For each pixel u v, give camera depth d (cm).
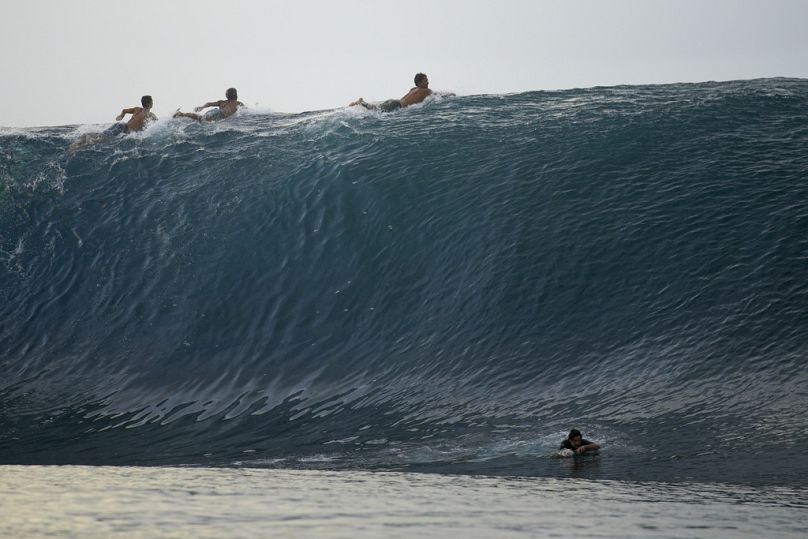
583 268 5809
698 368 4859
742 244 5666
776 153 6738
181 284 6875
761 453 3909
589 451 4134
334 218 6994
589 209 6338
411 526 1888
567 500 2427
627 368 5022
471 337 5622
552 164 6988
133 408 5831
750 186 6266
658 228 5978
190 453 4916
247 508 2014
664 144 7075
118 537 1688
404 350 5728
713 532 2020
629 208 6259
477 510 2138
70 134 9369
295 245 6881
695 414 4488
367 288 6322
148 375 6169
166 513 1928
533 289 5775
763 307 5134
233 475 2594
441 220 6644
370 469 4234
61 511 1931
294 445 4859
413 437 4766
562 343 5350
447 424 4897
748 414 4391
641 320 5325
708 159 6738
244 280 6744
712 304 5269
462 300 5909
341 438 4891
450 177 7100
